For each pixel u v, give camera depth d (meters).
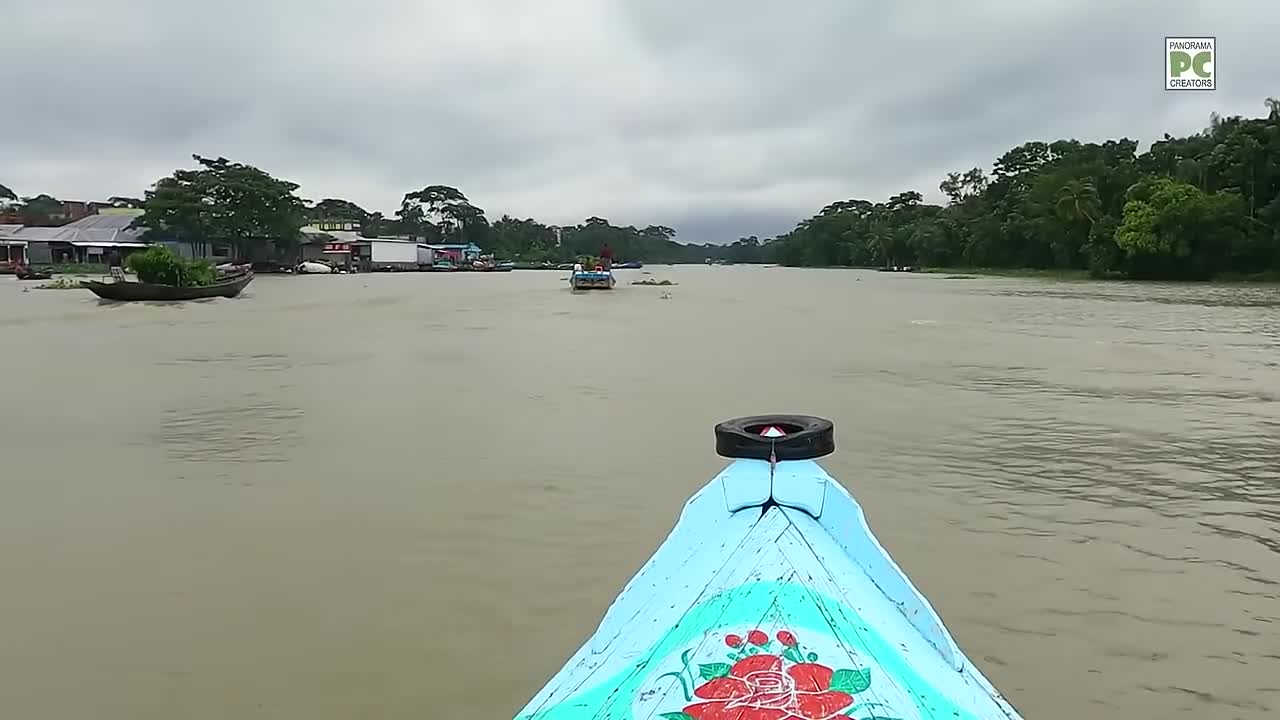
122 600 6.81
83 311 32.66
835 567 2.73
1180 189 63.97
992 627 6.27
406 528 8.27
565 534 8.08
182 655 5.99
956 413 13.52
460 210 151.50
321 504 8.99
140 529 8.32
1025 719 5.14
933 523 8.41
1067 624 6.32
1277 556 7.58
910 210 135.75
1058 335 25.95
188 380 16.67
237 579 7.18
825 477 3.01
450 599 6.75
